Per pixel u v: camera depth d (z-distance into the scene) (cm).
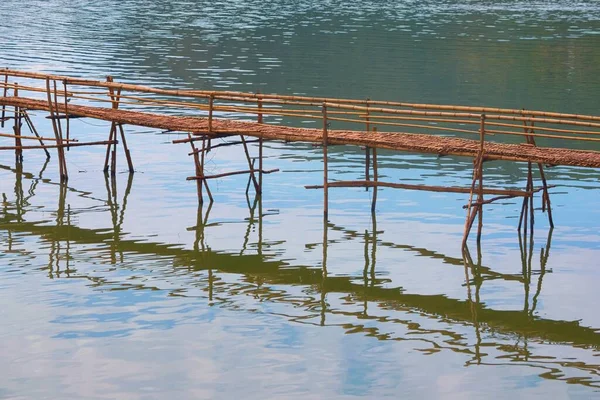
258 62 4403
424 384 1323
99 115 2430
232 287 1711
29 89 2489
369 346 1454
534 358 1420
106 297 1642
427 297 1680
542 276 1789
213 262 1856
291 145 2908
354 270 1819
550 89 3812
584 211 2203
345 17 6269
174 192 2383
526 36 5312
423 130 3122
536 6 7000
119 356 1397
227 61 4412
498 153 1917
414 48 4862
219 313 1580
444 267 1839
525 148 1962
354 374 1350
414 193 2369
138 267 1816
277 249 1944
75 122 3169
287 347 1446
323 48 4853
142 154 2773
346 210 2227
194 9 6812
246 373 1348
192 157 2744
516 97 3644
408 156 2762
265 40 5147
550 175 2548
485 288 1723
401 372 1363
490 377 1350
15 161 2681
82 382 1312
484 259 1886
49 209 2223
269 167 2627
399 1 7388
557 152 1927
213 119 2364
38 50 4619
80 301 1619
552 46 4944
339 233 2053
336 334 1499
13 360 1376
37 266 1806
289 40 5156
